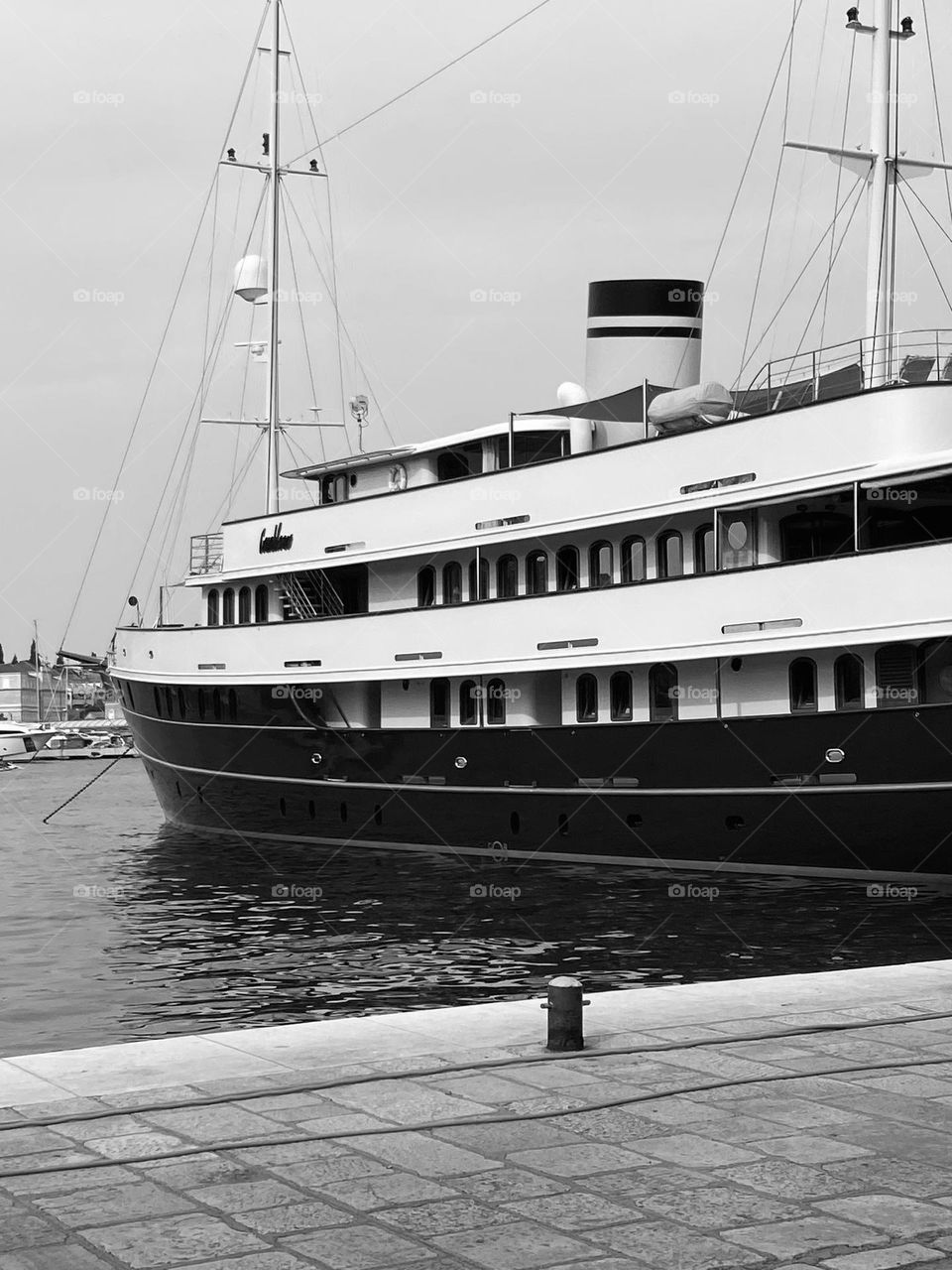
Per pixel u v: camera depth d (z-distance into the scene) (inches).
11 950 949.8
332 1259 262.8
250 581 1459.2
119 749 5142.7
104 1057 402.9
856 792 992.2
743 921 922.7
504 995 749.9
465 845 1250.6
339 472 1418.6
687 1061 396.5
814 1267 257.0
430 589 1283.2
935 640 956.0
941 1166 308.7
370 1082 376.2
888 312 1081.4
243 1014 738.2
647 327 1288.1
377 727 1321.4
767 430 1010.7
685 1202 288.5
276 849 1403.8
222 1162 314.3
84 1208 287.6
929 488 956.6
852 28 1068.5
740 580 1018.7
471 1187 298.4
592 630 1111.0
